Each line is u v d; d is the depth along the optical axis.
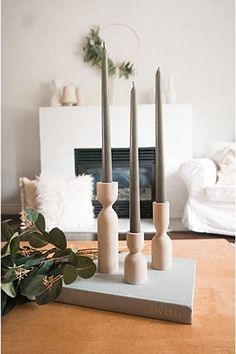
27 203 2.99
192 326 0.53
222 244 0.97
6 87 3.71
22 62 3.69
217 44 3.56
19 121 3.73
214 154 3.07
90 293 0.59
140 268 0.62
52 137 3.38
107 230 0.66
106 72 0.64
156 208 0.69
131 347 0.47
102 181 0.67
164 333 0.51
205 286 0.67
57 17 3.63
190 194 2.76
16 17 3.64
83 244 1.01
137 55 3.59
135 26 3.58
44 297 0.56
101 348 0.47
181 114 3.29
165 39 3.58
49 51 3.66
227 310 0.58
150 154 3.32
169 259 0.70
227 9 3.52
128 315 0.56
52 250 0.64
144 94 3.61
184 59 3.58
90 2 3.59
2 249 0.60
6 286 0.55
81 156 3.38
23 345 0.48
